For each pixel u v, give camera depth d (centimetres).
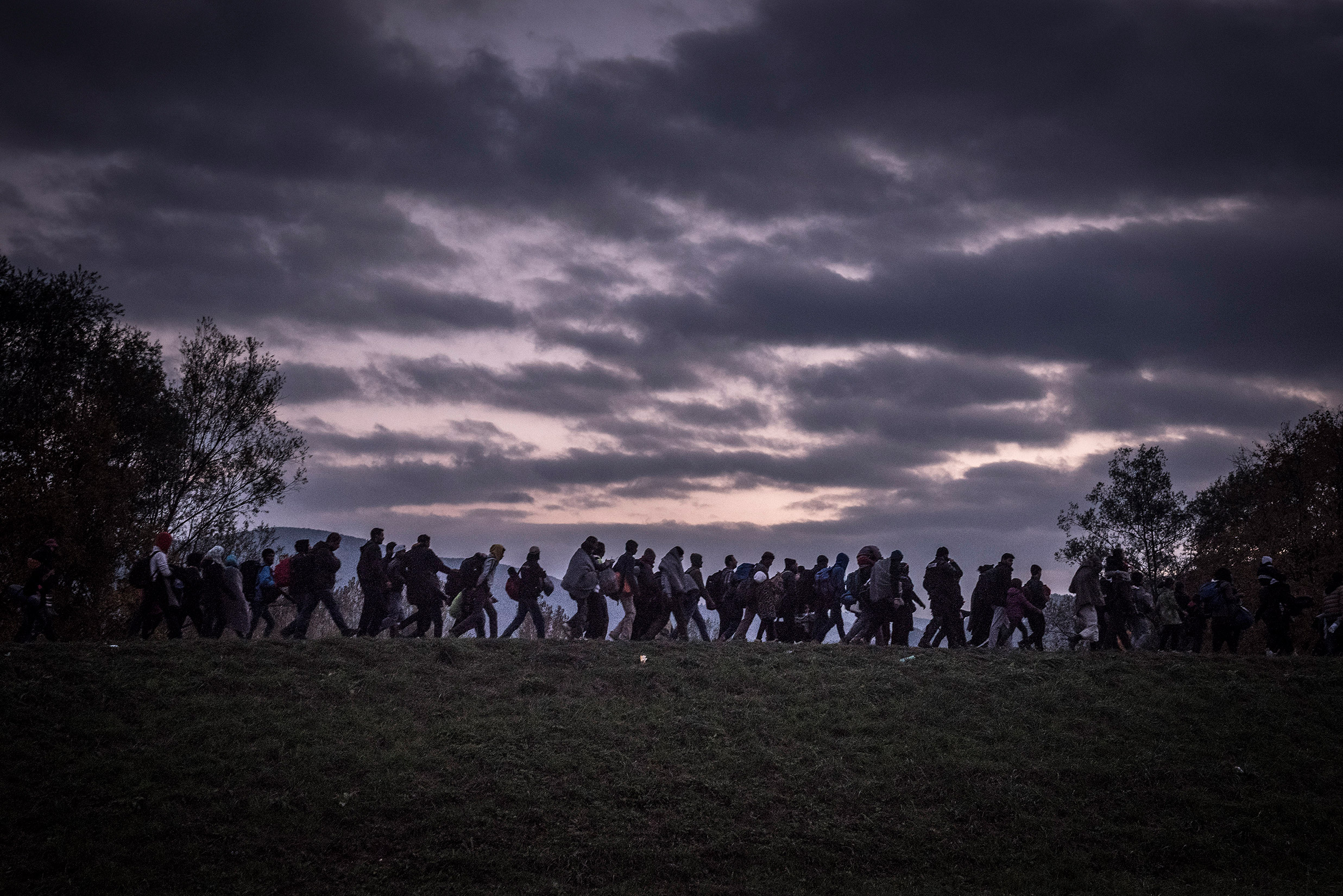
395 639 1708
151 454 3262
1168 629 2095
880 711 1567
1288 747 1519
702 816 1267
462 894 1076
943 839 1272
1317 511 3744
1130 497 4556
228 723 1330
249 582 1959
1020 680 1698
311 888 1061
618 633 1955
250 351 3488
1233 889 1189
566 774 1320
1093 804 1365
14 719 1268
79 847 1065
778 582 2120
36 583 1670
